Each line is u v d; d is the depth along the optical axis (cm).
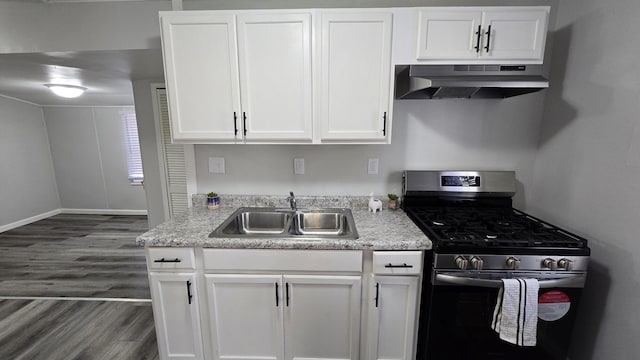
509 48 146
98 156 479
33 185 452
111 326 199
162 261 142
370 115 155
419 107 188
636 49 123
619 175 130
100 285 255
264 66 152
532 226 153
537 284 126
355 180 198
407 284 139
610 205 135
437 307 137
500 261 130
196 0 177
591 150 145
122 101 428
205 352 154
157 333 151
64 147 477
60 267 293
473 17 144
